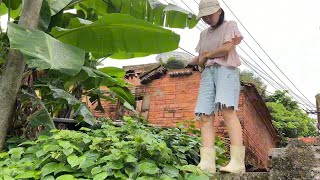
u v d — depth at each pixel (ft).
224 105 10.37
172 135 13.11
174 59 12.67
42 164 9.88
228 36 10.71
